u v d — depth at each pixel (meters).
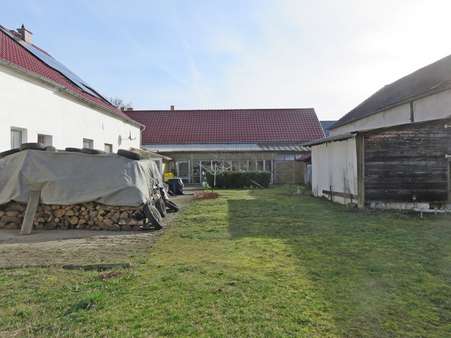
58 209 8.58
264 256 5.60
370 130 11.02
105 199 8.48
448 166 10.98
